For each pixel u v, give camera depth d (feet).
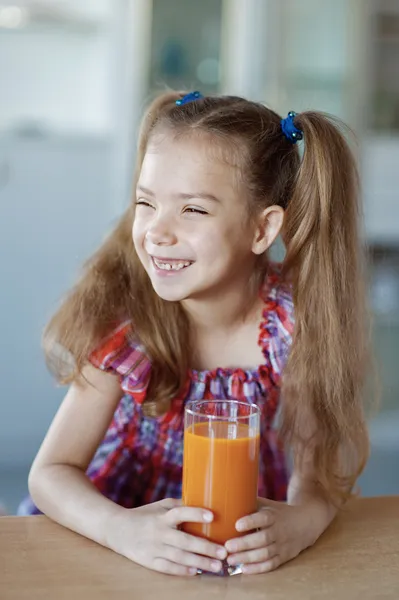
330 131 3.72
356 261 3.88
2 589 2.60
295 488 3.65
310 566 2.88
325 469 3.63
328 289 3.74
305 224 3.71
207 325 3.94
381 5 10.21
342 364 3.74
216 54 10.08
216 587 2.70
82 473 3.48
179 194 3.32
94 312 3.81
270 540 2.88
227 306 3.84
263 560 2.82
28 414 9.81
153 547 2.81
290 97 10.16
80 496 3.19
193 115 3.51
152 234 3.32
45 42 10.61
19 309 9.66
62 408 3.74
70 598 2.56
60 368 3.88
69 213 9.63
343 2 10.11
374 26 10.21
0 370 9.68
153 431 4.25
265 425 4.25
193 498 2.88
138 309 3.87
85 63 10.77
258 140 3.54
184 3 9.86
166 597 2.61
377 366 4.37
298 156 3.85
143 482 4.41
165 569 2.77
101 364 3.67
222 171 3.38
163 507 3.07
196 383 3.98
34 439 9.82
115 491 4.39
